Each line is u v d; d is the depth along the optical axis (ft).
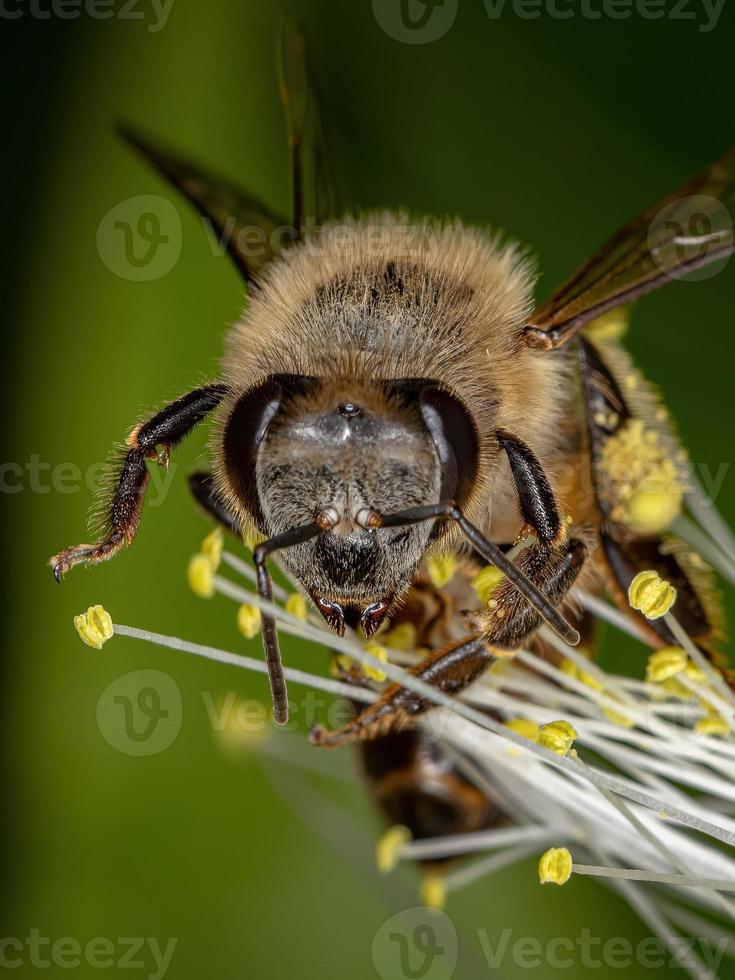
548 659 0.19
